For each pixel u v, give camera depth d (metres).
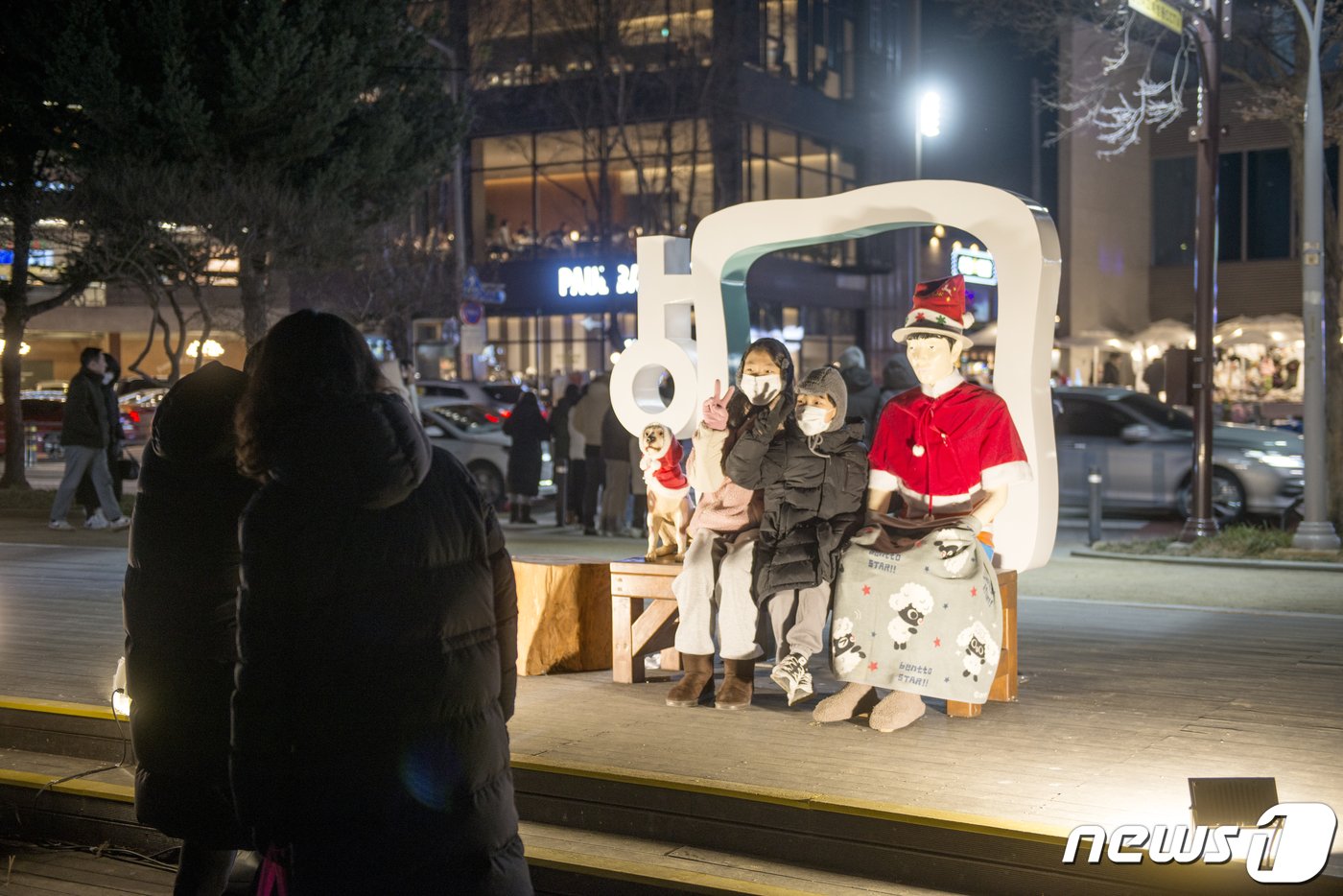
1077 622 8.44
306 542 2.89
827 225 6.93
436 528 2.97
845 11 40.19
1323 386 12.10
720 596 5.96
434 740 2.93
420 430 3.00
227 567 3.63
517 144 37.34
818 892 4.31
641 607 6.66
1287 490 14.96
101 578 10.21
